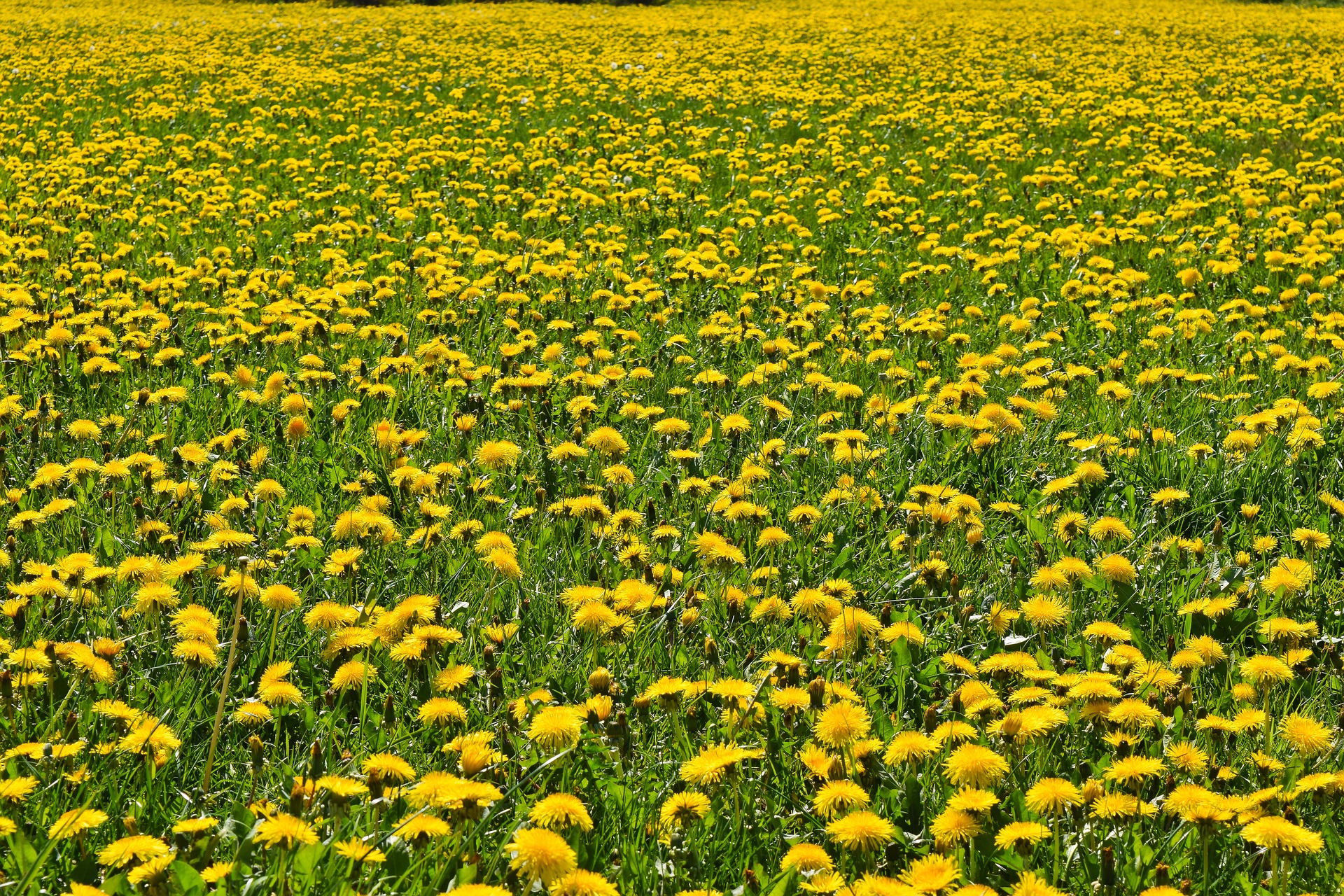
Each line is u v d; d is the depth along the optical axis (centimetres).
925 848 262
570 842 250
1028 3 3316
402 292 776
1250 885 247
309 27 2611
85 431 475
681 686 297
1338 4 3334
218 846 250
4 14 2964
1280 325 740
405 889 233
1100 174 1229
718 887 254
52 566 360
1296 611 384
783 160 1266
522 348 600
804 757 275
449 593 383
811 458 502
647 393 589
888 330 680
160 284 722
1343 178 1125
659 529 403
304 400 530
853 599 375
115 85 1805
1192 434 536
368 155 1268
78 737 292
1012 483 483
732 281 792
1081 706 304
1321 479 481
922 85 1830
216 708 316
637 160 1258
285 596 334
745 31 2589
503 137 1388
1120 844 264
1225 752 299
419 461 493
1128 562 386
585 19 2927
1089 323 725
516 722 295
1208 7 3212
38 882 230
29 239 850
